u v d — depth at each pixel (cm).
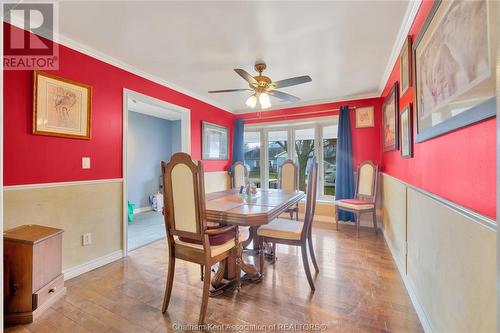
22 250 167
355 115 418
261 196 261
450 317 121
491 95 85
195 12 189
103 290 205
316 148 473
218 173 479
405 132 222
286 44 239
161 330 156
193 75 322
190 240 178
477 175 99
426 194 156
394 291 200
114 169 274
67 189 230
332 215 450
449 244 122
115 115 275
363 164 391
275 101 454
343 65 288
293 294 196
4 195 189
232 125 528
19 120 198
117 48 247
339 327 157
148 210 572
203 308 160
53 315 172
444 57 124
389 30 213
